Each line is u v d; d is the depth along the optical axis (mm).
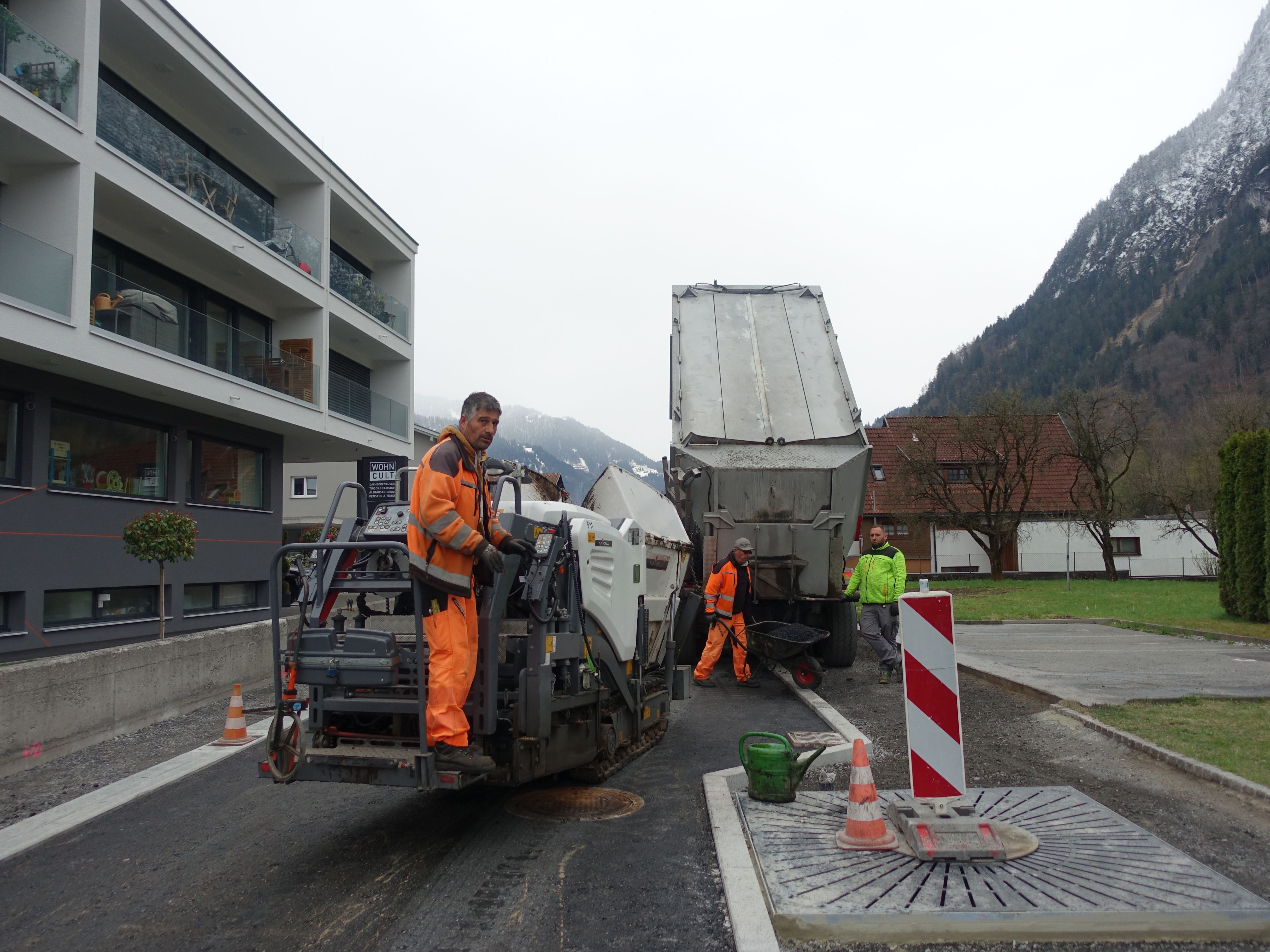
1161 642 13375
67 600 15602
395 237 27516
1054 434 43531
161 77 18328
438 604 4207
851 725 7629
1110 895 3680
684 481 10859
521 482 6383
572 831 4965
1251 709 7359
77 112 14648
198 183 18109
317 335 22688
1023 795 5168
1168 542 42500
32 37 13953
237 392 18594
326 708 4594
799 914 3549
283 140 21109
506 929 3662
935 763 4430
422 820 5219
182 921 3811
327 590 4656
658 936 3588
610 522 6531
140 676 8258
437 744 4199
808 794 5402
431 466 4160
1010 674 9570
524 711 4613
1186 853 4297
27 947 3600
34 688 6832
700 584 10844
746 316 12367
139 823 5293
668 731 7707
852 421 11094
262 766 4539
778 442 10898
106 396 16406
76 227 14453
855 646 11656
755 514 10680
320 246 22859
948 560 42688
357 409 24359
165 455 18312
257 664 10734
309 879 4289
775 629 10117
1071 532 41000
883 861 4164
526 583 4734
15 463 14641
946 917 3502
